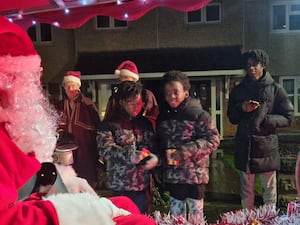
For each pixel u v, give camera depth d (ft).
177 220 4.34
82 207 2.12
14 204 2.05
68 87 6.89
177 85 5.59
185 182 5.67
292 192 6.95
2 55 2.36
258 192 7.07
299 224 3.82
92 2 4.98
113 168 5.75
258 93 6.45
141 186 5.75
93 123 7.00
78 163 6.82
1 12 4.30
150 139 5.82
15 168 2.09
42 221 1.98
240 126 6.63
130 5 5.63
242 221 4.24
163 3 5.54
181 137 5.64
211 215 6.89
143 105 5.98
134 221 2.33
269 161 6.55
